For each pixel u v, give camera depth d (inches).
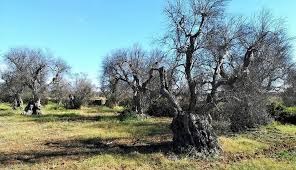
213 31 940.6
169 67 1094.4
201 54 990.4
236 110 1212.5
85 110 2640.3
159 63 1612.9
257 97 1239.5
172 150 860.0
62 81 2802.7
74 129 1379.2
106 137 1160.2
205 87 1016.2
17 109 2721.5
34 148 969.5
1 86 2832.2
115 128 1386.6
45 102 3078.2
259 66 1243.2
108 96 2792.8
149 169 721.6
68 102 2942.9
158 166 743.7
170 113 1973.4
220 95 956.0
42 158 826.8
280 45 1606.8
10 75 2731.3
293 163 778.2
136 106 1878.7
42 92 2412.6
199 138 844.6
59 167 729.6
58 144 1035.9
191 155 824.3
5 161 797.9
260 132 1217.4
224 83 895.1
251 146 960.3
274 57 1419.8
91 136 1183.6
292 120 1542.8
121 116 1774.1
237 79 916.6
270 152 910.4
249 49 1028.5
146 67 1903.3
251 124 1273.4
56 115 2106.3
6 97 3176.7
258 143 1004.6
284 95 1876.2
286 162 788.6
